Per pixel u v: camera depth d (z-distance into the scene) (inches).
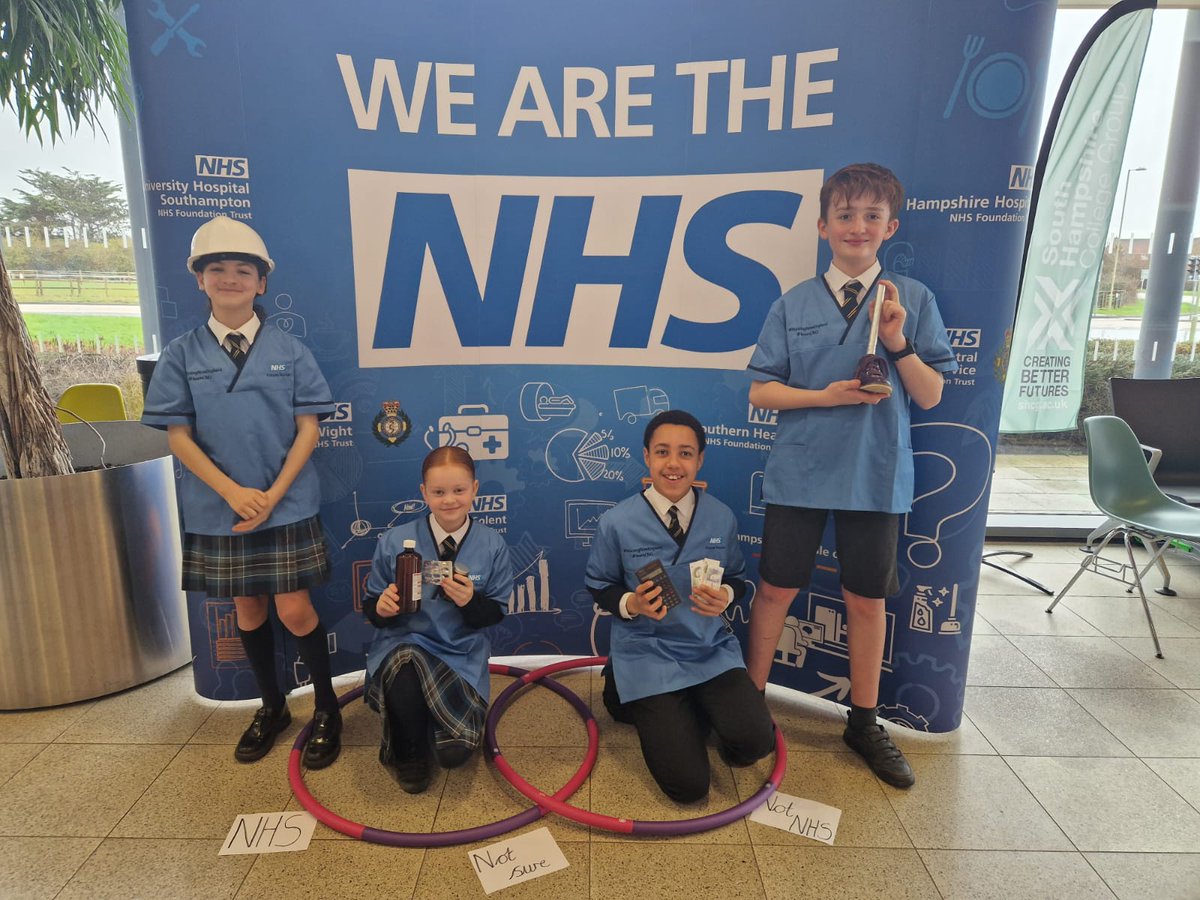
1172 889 57.3
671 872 58.3
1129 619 113.0
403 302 80.3
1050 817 66.0
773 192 74.7
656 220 79.1
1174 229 137.4
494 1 74.8
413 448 84.1
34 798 66.8
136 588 86.7
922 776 71.9
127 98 117.0
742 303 78.3
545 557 89.7
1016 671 95.3
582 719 82.0
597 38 75.5
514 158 78.7
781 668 86.0
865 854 60.8
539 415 85.4
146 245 133.3
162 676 90.9
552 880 57.3
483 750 75.8
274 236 75.3
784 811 66.1
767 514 73.7
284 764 72.9
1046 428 134.6
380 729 79.7
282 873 57.7
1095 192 124.0
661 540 72.5
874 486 67.9
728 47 73.1
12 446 82.6
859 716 74.7
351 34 73.3
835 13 68.9
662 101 76.2
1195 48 128.8
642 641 71.6
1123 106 120.0
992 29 64.8
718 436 82.2
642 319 81.7
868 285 67.6
